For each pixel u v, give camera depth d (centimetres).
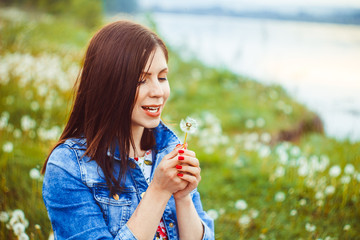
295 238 304
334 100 980
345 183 360
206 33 2228
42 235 237
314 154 526
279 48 1878
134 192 121
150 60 112
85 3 1686
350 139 619
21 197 292
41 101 531
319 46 2083
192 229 126
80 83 119
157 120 118
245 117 702
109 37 112
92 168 115
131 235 106
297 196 369
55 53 885
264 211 343
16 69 596
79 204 109
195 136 544
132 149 130
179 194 120
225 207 349
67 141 117
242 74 1073
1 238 231
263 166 433
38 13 1552
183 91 803
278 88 967
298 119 767
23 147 384
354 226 326
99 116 115
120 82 111
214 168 435
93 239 105
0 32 923
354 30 3338
